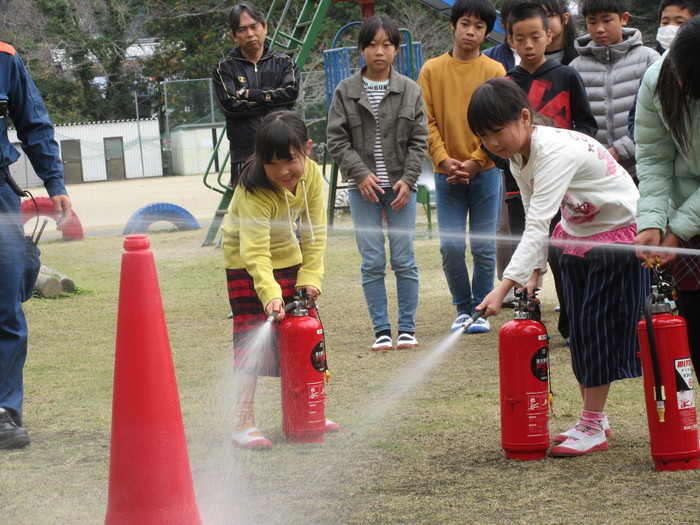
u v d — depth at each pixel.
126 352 2.79
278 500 3.26
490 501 3.16
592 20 6.08
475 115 3.55
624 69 6.05
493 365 5.28
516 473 3.46
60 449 4.02
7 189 4.27
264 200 4.01
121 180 41.50
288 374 3.96
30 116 4.43
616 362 3.67
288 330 3.94
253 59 7.36
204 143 41.69
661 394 3.29
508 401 3.62
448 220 6.26
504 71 6.24
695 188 3.35
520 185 3.82
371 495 3.28
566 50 6.57
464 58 6.25
